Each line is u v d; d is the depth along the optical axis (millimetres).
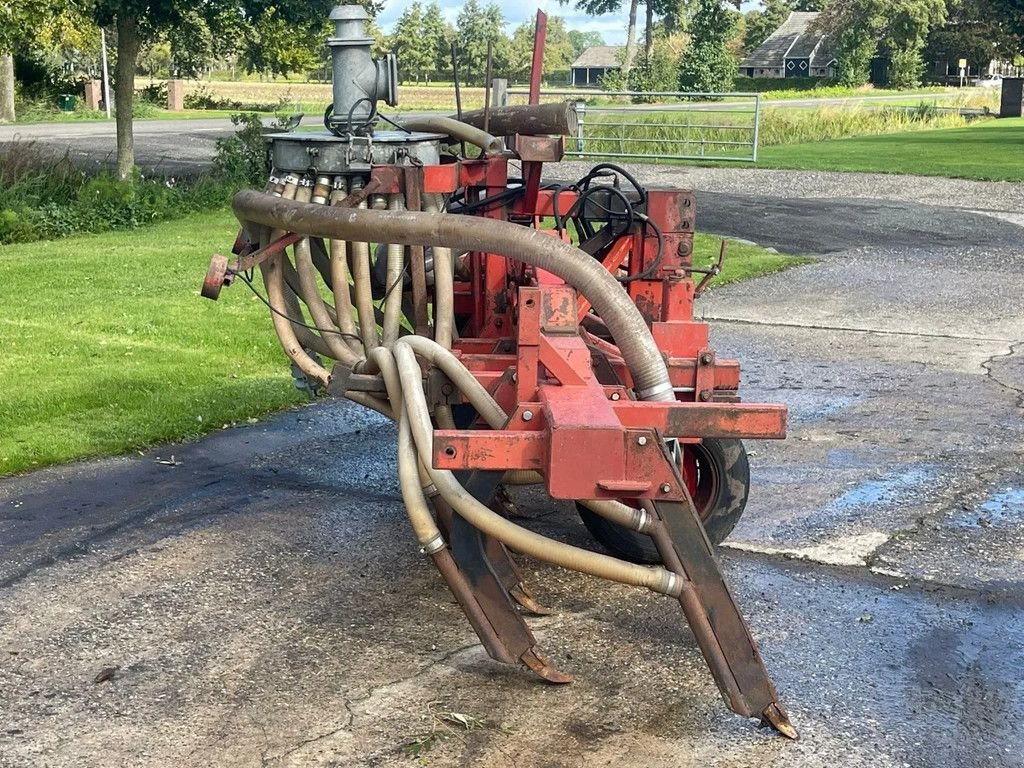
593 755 3564
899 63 78938
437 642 4340
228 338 9453
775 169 24000
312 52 22891
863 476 6207
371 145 4973
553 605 4656
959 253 14273
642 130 27906
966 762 3545
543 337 3973
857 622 4504
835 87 77500
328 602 4707
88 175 19406
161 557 5184
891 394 7902
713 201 19109
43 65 49500
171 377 8250
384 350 4375
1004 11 42688
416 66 76688
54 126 38000
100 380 8117
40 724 3777
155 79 69500
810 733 3688
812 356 9055
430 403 4570
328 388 5016
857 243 15133
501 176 5469
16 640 4383
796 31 105000
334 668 4137
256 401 7695
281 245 5105
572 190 5391
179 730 3729
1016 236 15570
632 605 4656
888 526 5496
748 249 14641
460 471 4031
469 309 5738
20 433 6965
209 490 6098
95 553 5230
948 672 4113
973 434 6945
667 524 3584
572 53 128250
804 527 5488
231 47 22859
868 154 27281
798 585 4844
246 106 53656
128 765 3535
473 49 59469
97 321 10047
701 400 4875
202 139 31188
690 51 61562
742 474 5047
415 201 4957
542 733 3688
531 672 4094
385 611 4617
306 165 5043
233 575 4984
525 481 4770
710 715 3799
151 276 12438
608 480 3512
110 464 6523
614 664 4148
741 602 4676
